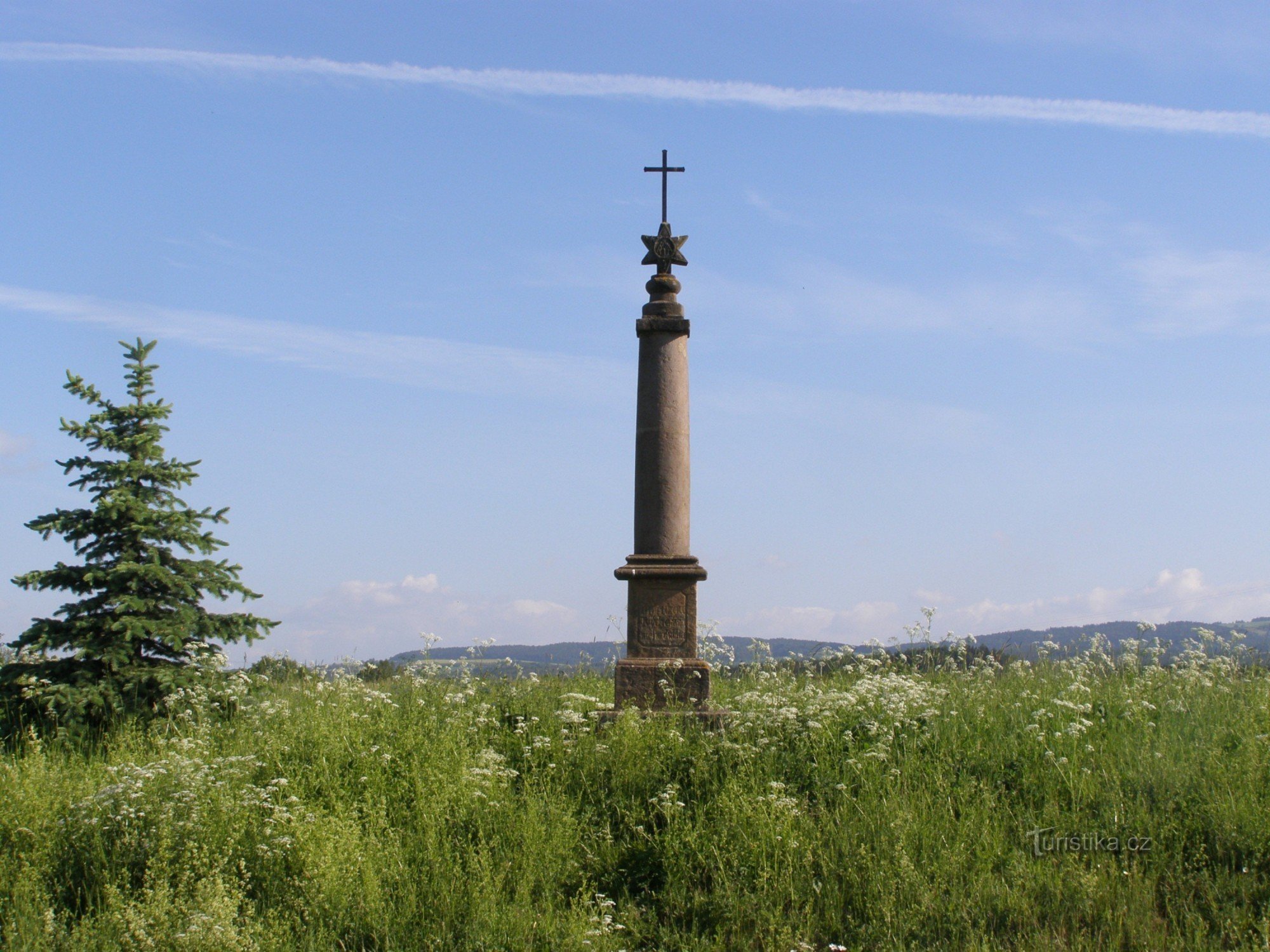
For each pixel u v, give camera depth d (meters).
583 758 9.43
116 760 9.51
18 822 7.88
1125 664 12.84
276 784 8.59
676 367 12.27
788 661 13.86
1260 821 7.63
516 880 7.37
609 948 6.59
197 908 6.60
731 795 8.29
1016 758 9.23
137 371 11.93
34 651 11.08
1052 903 6.98
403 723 10.47
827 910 7.08
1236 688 11.58
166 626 11.20
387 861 7.48
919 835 7.79
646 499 12.06
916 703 10.27
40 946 6.27
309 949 6.47
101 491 11.61
